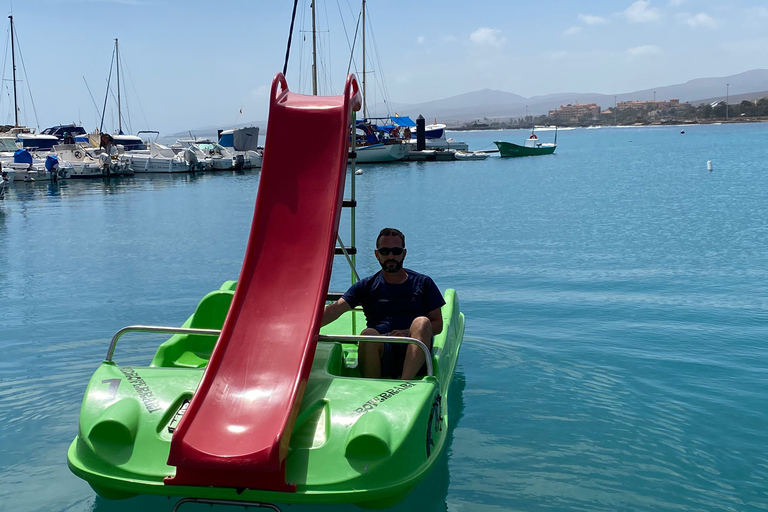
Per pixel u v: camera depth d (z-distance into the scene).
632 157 50.94
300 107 4.94
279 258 4.29
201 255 12.59
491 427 4.88
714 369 6.11
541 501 3.84
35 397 5.53
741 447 4.52
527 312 8.21
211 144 52.72
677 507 3.77
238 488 3.32
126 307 8.65
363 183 31.22
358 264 11.06
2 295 9.41
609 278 10.05
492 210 19.14
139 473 3.44
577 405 5.29
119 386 3.94
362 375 4.60
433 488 4.00
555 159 51.66
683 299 8.73
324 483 3.35
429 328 4.49
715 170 33.56
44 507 3.82
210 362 3.77
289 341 3.88
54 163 36.03
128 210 21.27
